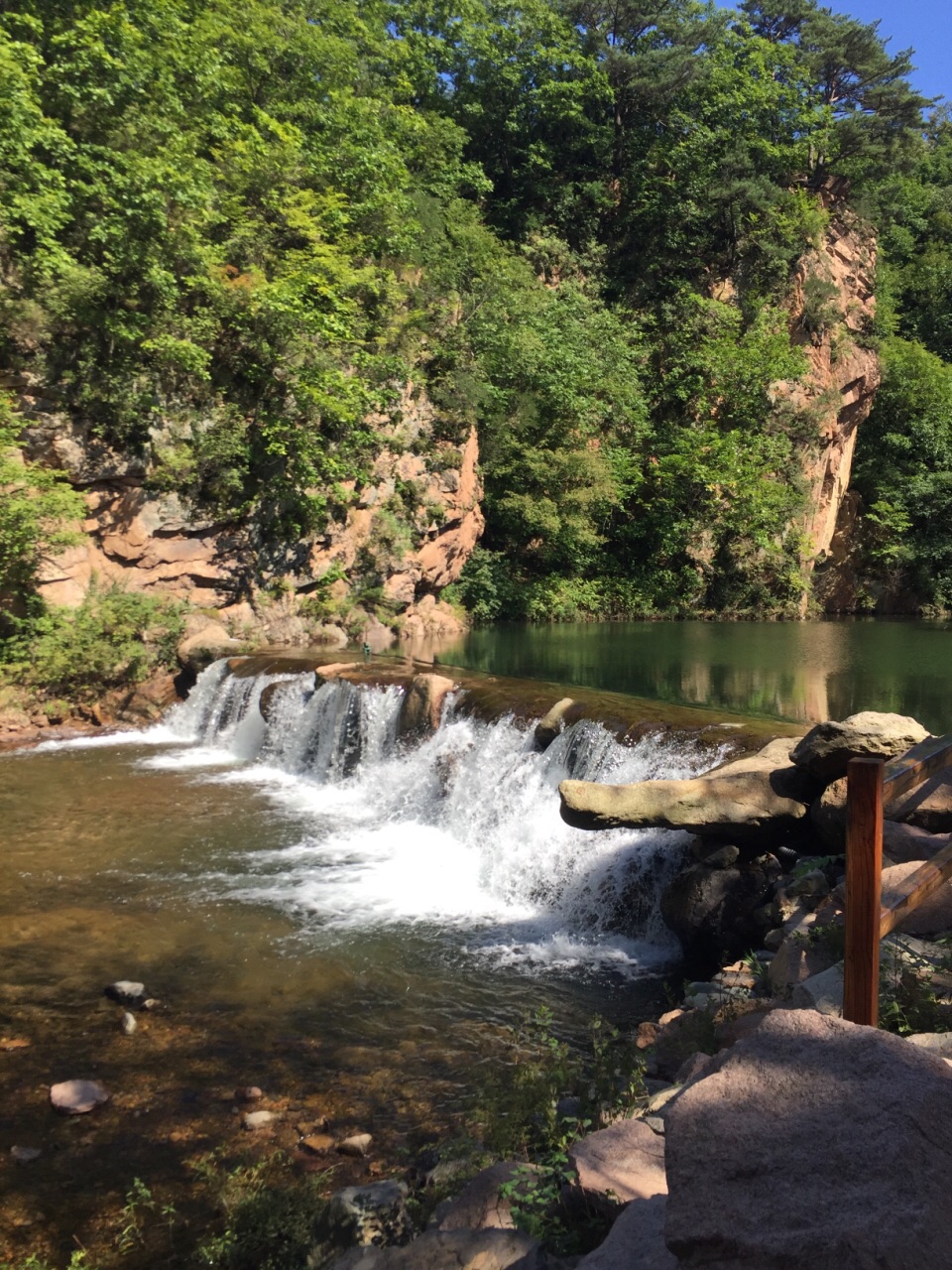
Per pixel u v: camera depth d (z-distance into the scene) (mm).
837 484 40844
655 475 36188
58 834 12273
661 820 8469
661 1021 6840
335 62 27750
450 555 28156
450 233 31797
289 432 22297
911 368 45281
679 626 30859
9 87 18469
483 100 40000
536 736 12531
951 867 4125
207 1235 4930
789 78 42500
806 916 7129
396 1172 5383
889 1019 4766
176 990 7949
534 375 31219
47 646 18391
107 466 20016
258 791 14656
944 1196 2158
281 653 19750
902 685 17656
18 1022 7355
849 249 43281
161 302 20156
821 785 8297
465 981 8258
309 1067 6723
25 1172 5469
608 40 42562
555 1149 4941
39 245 19109
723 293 39906
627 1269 2801
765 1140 2367
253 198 23781
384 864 11367
